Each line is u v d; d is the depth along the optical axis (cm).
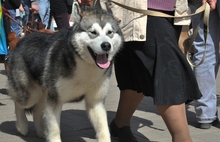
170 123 317
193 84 319
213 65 397
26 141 369
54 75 331
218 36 398
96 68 325
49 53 343
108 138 340
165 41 315
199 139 372
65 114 440
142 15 318
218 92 530
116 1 330
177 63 314
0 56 538
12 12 657
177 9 323
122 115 367
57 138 337
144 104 480
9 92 380
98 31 319
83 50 319
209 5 335
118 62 356
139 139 372
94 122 344
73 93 335
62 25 587
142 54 321
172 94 312
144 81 327
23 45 372
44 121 344
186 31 334
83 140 369
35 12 609
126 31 325
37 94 367
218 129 399
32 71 358
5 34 504
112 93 534
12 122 415
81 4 350
